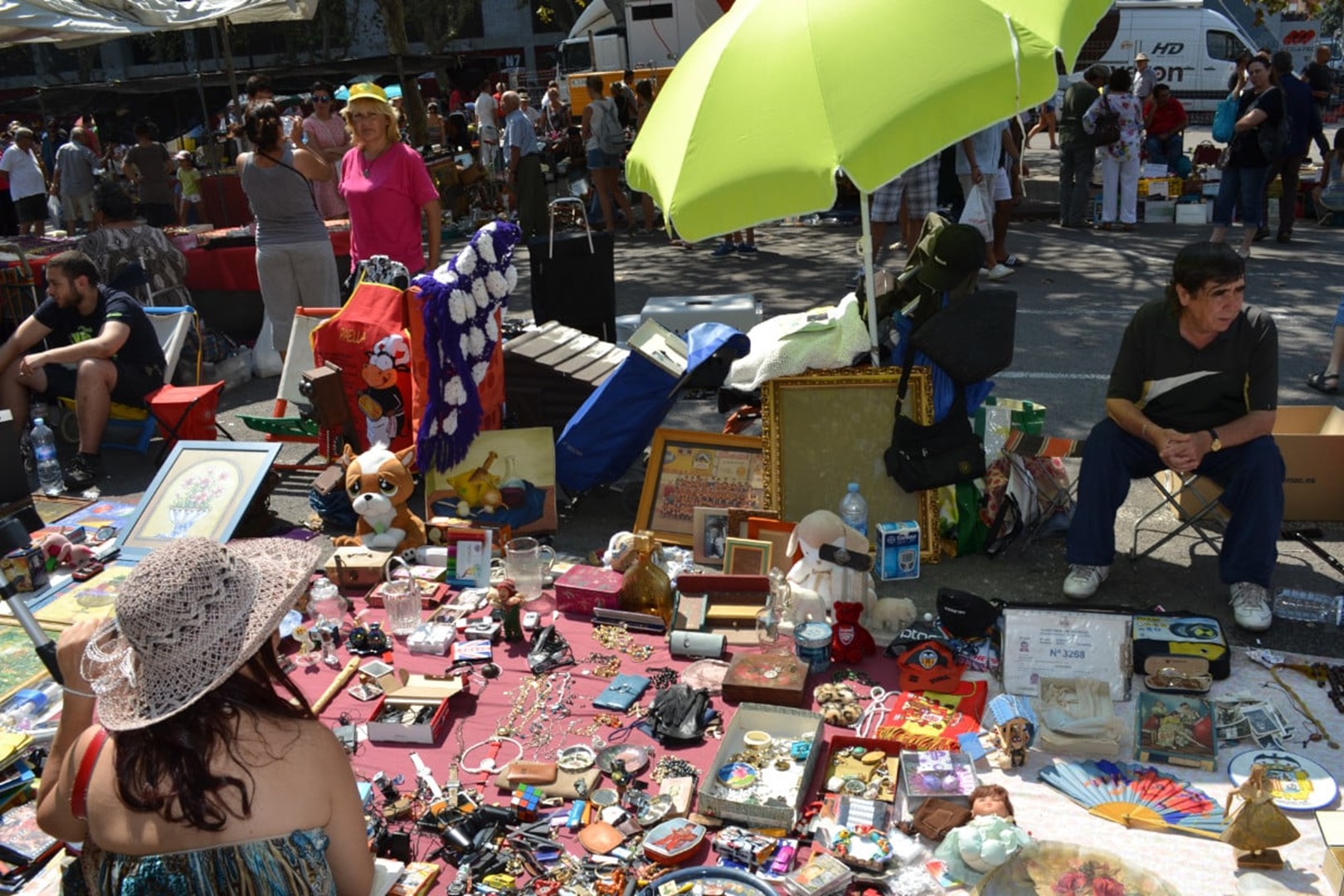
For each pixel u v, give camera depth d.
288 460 6.61
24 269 8.40
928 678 3.96
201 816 1.84
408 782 3.53
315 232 7.44
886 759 3.56
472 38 47.50
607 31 25.53
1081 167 12.24
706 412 6.84
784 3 4.55
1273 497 4.20
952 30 4.29
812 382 4.96
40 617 4.57
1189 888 2.99
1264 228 11.52
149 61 47.56
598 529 5.43
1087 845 3.16
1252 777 3.07
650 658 4.21
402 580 4.62
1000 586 4.74
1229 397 4.37
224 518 5.22
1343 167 13.19
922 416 4.88
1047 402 6.79
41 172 15.79
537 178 12.64
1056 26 4.30
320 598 4.47
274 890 1.91
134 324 6.29
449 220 15.45
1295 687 3.87
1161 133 14.27
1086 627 3.91
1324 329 8.10
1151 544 5.01
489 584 4.78
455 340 5.06
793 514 5.02
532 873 3.13
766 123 4.36
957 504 4.95
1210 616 4.19
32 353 7.18
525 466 5.28
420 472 5.36
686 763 3.56
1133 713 3.78
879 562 4.78
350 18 45.06
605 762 3.57
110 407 6.28
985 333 4.69
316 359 5.77
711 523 4.83
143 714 1.84
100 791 1.95
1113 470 4.48
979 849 3.03
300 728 2.00
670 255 12.16
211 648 1.87
